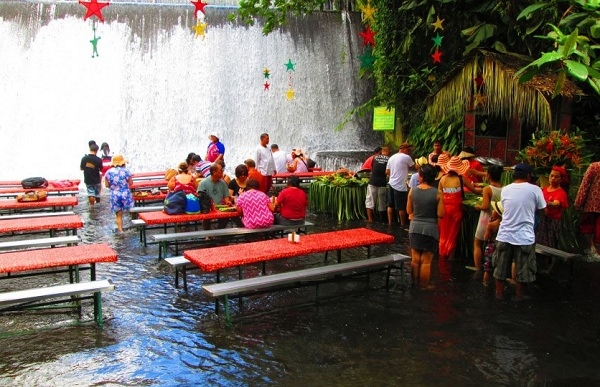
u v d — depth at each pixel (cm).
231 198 964
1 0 1870
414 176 954
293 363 487
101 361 487
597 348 520
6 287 697
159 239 802
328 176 1302
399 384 450
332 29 2181
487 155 1231
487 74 971
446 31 1515
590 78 382
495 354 506
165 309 619
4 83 1825
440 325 576
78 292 550
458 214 821
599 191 760
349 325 575
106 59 1930
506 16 1246
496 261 657
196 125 1994
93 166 1326
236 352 509
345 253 881
